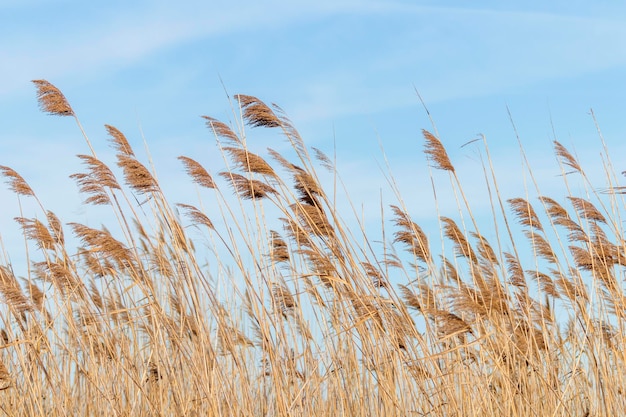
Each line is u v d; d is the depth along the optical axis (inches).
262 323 231.0
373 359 245.4
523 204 283.7
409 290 268.4
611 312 270.4
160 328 251.3
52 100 238.4
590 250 268.1
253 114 231.8
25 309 245.1
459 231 279.4
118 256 239.8
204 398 240.5
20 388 254.7
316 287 256.1
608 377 252.8
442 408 246.2
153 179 235.5
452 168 261.3
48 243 271.0
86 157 234.8
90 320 260.5
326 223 232.7
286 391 232.4
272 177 233.9
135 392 262.4
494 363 248.4
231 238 233.1
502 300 245.9
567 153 280.8
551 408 249.4
